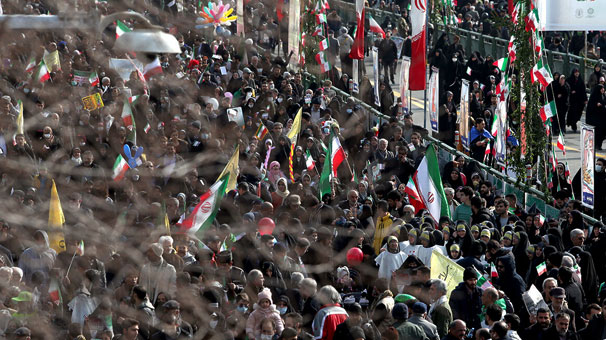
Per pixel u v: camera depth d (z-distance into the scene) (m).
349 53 76.75
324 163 46.03
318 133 53.78
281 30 76.25
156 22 63.91
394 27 101.94
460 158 53.03
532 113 52.06
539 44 52.16
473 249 36.59
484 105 68.94
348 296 33.81
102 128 47.31
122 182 38.56
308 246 34.28
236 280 32.28
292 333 27.64
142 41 18.58
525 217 44.84
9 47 44.88
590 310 32.66
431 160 42.62
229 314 30.19
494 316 30.02
